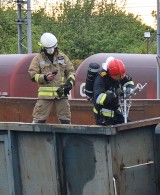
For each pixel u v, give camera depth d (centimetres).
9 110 2141
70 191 1108
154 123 1138
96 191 1077
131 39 9231
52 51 1454
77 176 1096
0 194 1189
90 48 8531
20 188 1163
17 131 1148
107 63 1251
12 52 7850
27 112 2097
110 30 9081
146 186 1138
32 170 1147
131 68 3075
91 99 1302
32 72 1460
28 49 5522
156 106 1825
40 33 8525
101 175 1066
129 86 1288
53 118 1906
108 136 1045
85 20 8844
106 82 1252
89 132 1052
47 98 1495
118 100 1270
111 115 1249
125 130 1083
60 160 1109
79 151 1088
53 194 1127
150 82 2992
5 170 1172
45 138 1121
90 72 1279
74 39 8562
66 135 1099
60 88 1471
